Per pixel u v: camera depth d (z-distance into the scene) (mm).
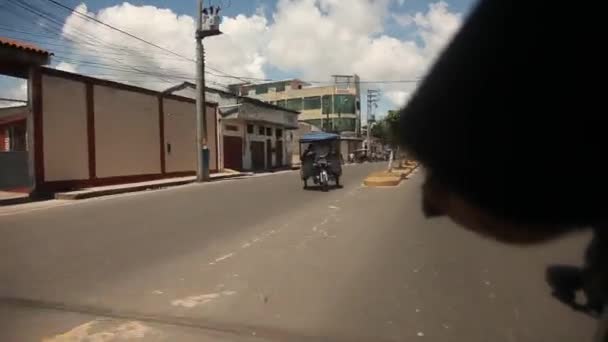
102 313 5047
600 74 1762
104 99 23109
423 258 6965
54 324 4742
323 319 4793
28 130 19219
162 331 4555
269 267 6812
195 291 5766
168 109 28266
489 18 1949
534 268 5473
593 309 2213
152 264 7078
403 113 2291
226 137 35531
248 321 4781
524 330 4262
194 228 10117
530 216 1881
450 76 2061
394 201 14000
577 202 1815
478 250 7012
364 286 5824
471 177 1955
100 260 7379
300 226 10203
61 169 20484
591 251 2018
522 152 1860
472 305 4965
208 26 25812
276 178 26422
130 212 12836
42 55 18688
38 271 6770
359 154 61719
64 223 11164
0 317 4930
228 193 17531
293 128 46938
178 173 29297
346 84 78625
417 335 4340
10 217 12453
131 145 25016
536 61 1855
